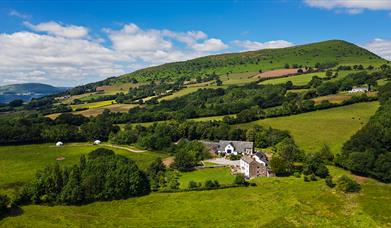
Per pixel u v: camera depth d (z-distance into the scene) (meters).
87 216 89.00
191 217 85.19
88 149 167.75
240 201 93.31
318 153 123.25
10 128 176.50
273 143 158.88
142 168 132.12
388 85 191.00
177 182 112.75
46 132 183.38
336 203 85.75
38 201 98.31
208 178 118.62
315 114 186.62
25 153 159.25
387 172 101.44
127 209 93.62
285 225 76.81
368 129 124.00
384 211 79.56
